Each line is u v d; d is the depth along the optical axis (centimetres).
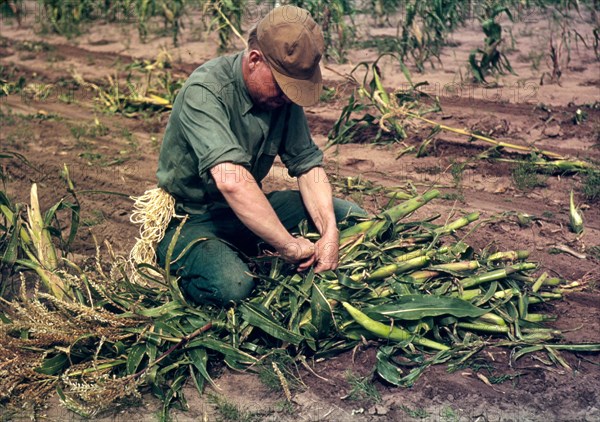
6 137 668
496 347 344
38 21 1197
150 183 562
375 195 521
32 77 885
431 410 306
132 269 376
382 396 315
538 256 431
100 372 318
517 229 463
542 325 359
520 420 299
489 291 355
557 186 528
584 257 428
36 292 330
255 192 330
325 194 375
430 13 826
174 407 313
